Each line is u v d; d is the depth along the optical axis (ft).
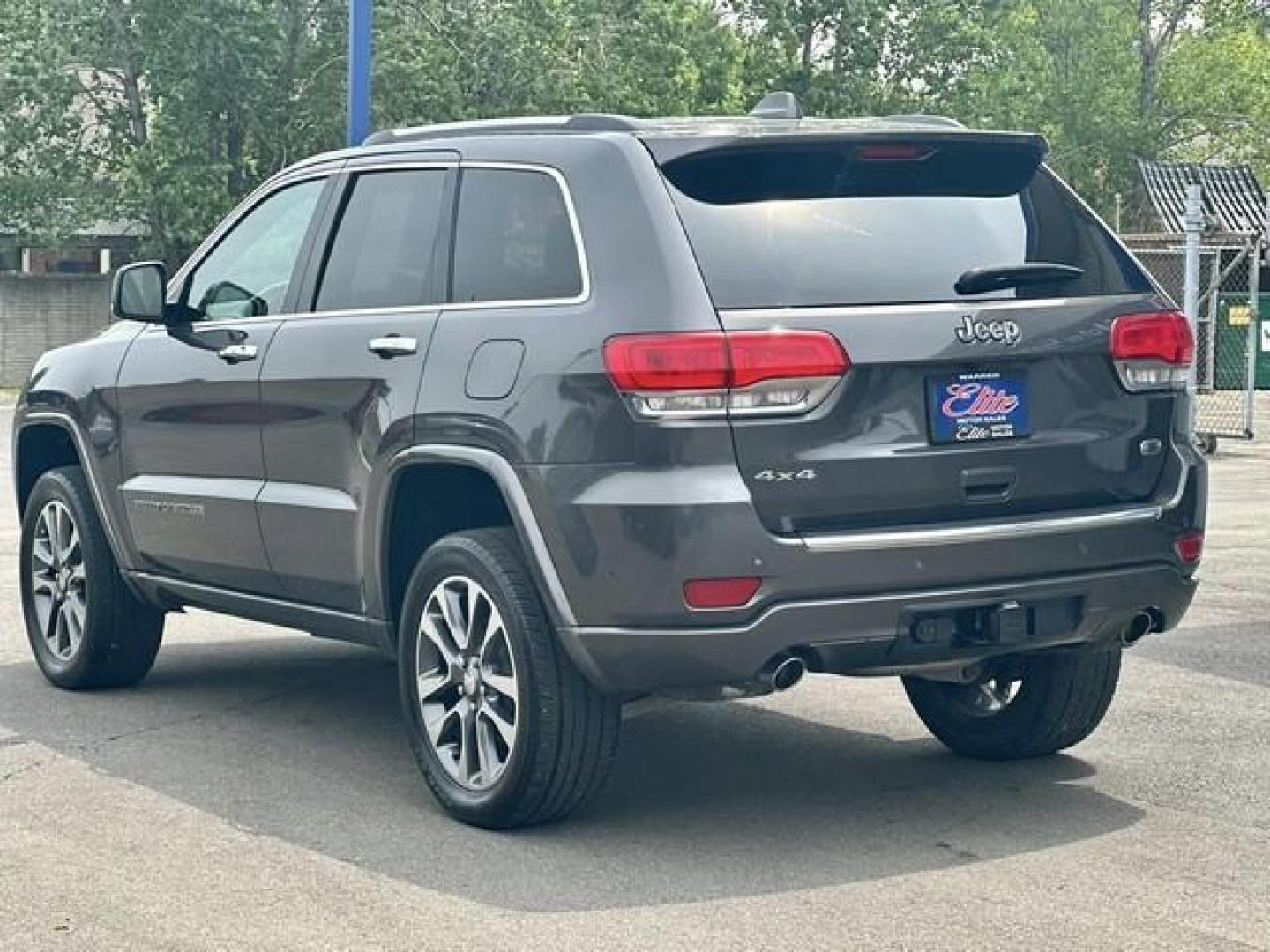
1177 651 30.35
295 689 27.96
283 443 23.27
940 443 19.54
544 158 20.79
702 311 18.88
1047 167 21.61
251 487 23.88
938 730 23.76
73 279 122.01
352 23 49.98
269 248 24.50
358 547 22.17
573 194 20.24
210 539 24.68
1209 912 17.76
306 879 18.85
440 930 17.30
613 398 19.01
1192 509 21.07
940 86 152.56
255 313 24.39
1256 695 27.14
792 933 17.15
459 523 22.16
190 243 120.67
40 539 28.27
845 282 19.51
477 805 20.45
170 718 26.08
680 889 18.49
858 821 20.92
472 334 20.67
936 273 19.95
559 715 19.74
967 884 18.61
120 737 24.94
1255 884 18.62
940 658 19.76
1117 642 21.16
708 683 18.99
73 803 21.67
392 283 22.27
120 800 21.84
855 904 17.99
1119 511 20.45
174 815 21.17
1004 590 19.66
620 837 20.33
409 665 21.31
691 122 21.04
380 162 23.17
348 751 24.20
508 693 20.04
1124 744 24.35
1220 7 185.37
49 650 28.14
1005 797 21.88
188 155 118.83
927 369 19.51
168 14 117.29
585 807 20.61
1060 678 22.52
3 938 17.12
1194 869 19.11
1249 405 70.03
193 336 25.00
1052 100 178.09
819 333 19.01
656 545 18.65
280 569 23.70
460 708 20.79
